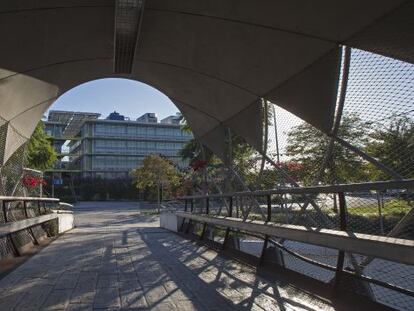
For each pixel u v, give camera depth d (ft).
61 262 26.04
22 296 17.43
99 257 28.04
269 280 19.98
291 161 25.73
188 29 24.17
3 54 25.23
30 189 42.86
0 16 21.22
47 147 79.87
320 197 21.44
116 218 92.27
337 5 16.72
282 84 25.07
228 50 24.98
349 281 15.98
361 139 19.33
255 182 31.65
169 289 18.42
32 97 32.89
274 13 19.39
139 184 142.20
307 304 15.67
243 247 30.53
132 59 30.94
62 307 15.70
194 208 46.47
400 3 15.01
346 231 15.01
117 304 16.05
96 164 261.44
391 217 15.96
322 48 20.30
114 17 22.99
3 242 27.09
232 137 36.68
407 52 16.10
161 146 276.21
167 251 30.83
